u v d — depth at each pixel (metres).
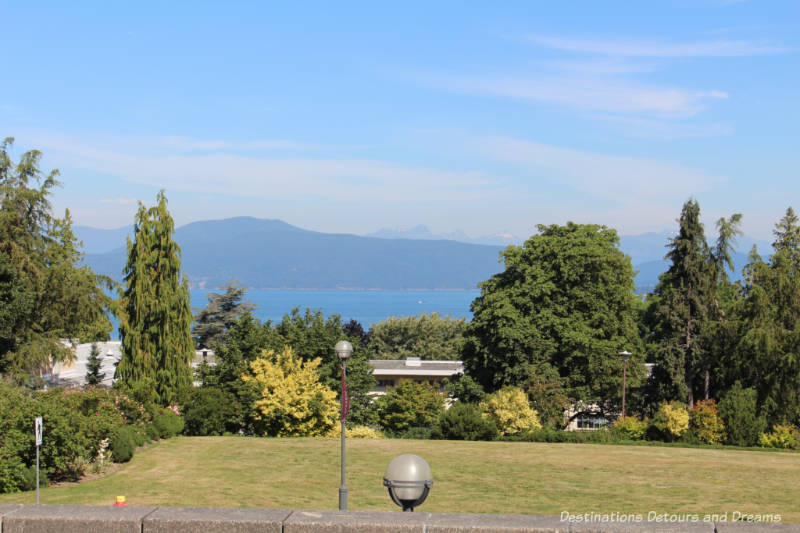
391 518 6.96
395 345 80.38
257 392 34.16
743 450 31.34
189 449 28.06
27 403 19.95
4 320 32.97
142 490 19.89
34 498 18.19
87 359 51.25
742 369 37.62
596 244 43.84
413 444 30.81
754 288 37.47
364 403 39.41
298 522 6.87
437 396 37.88
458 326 80.62
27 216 38.66
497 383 41.50
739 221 44.94
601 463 26.06
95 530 6.97
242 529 6.89
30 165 38.41
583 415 45.81
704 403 34.75
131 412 29.34
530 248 43.88
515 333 39.41
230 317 70.50
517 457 27.30
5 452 18.69
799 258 47.94
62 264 37.53
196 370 37.56
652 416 41.75
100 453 23.17
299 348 38.69
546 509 18.12
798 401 35.31
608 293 43.12
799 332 34.94
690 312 42.72
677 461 26.78
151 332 35.84
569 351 41.03
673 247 43.66
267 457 26.39
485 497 19.78
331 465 24.86
